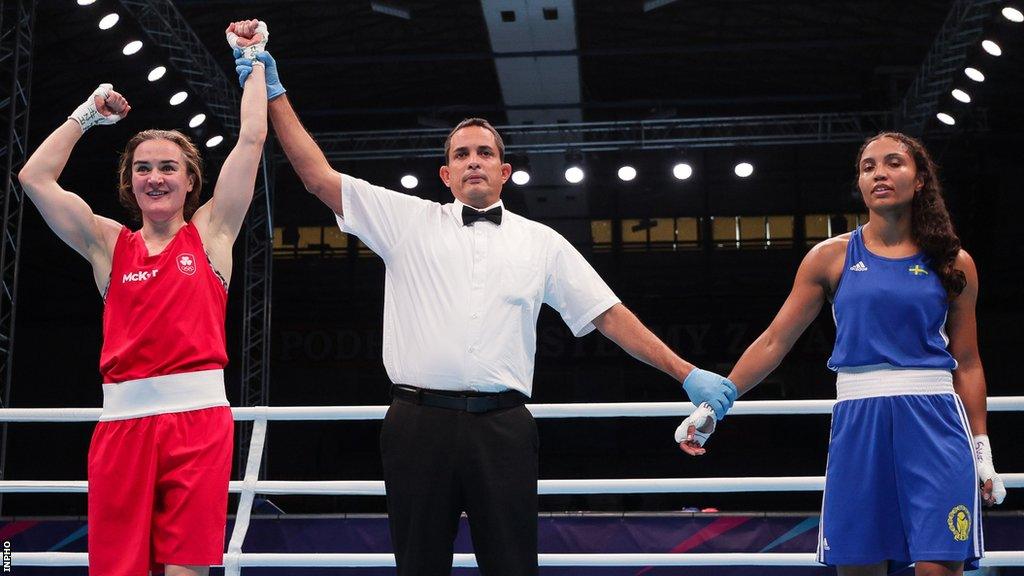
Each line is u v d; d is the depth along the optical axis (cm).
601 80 1477
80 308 1652
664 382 1567
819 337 1534
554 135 1350
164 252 257
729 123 1265
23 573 524
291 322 1644
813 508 1491
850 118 1303
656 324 1627
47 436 1557
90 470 250
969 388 260
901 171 264
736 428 1522
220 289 263
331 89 1477
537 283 257
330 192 264
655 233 1659
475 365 242
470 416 241
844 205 1638
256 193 1237
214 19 1214
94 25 1138
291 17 1234
